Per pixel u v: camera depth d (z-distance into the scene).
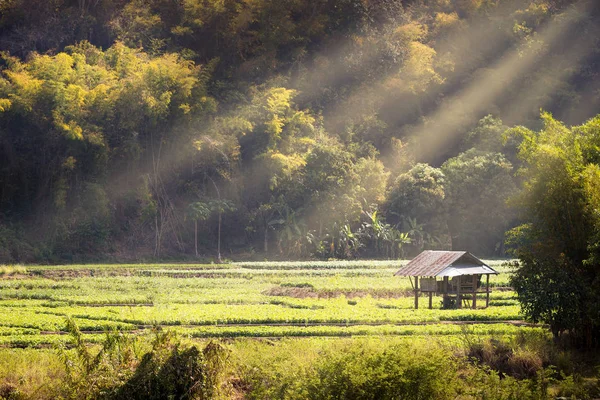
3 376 31.64
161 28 131.50
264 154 118.56
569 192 41.53
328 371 29.73
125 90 108.12
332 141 130.50
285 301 62.69
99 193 105.19
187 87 111.00
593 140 44.94
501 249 125.00
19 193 105.94
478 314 51.97
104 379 29.23
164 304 60.00
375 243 122.12
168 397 28.84
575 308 40.00
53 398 29.80
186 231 114.62
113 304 62.56
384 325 48.84
